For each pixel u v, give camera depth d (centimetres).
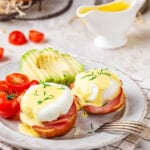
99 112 78
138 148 76
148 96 86
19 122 76
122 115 78
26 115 74
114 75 81
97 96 77
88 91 78
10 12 114
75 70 88
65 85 85
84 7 102
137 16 116
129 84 84
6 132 73
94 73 80
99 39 105
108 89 78
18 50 103
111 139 71
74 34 110
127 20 101
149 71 96
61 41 107
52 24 114
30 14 117
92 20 100
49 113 72
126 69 96
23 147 70
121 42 105
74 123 75
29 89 77
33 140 71
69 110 74
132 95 82
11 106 76
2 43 105
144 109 78
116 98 79
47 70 88
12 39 105
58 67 90
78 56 93
